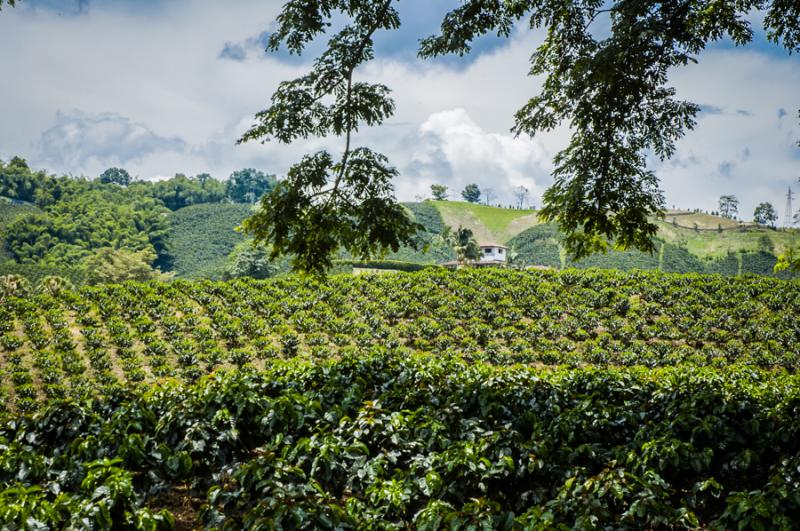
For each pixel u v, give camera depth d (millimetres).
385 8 13117
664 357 29016
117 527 5742
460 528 5496
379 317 32219
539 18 14516
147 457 7406
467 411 9570
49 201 153500
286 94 13266
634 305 34594
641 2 12008
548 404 10102
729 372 17688
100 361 25344
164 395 10055
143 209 163625
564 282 38656
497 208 163875
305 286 36031
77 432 8391
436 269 40125
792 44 13961
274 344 29141
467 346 29469
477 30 14102
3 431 8711
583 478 6633
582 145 13742
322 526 5465
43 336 26734
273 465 6586
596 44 13719
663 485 6516
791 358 28219
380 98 13484
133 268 92938
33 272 85938
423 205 160000
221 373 11164
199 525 6844
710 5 13781
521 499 6848
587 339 31094
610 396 11352
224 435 7844
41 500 5840
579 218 13836
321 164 13250
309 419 8859
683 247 124375
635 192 13688
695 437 8117
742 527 5496
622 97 12891
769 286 36406
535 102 14422
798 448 7977
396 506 6398
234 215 160750
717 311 33188
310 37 13211
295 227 13586
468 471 6836
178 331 29578
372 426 7922
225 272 90938
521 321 33375
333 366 11828
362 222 13328
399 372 12062
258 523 5375
